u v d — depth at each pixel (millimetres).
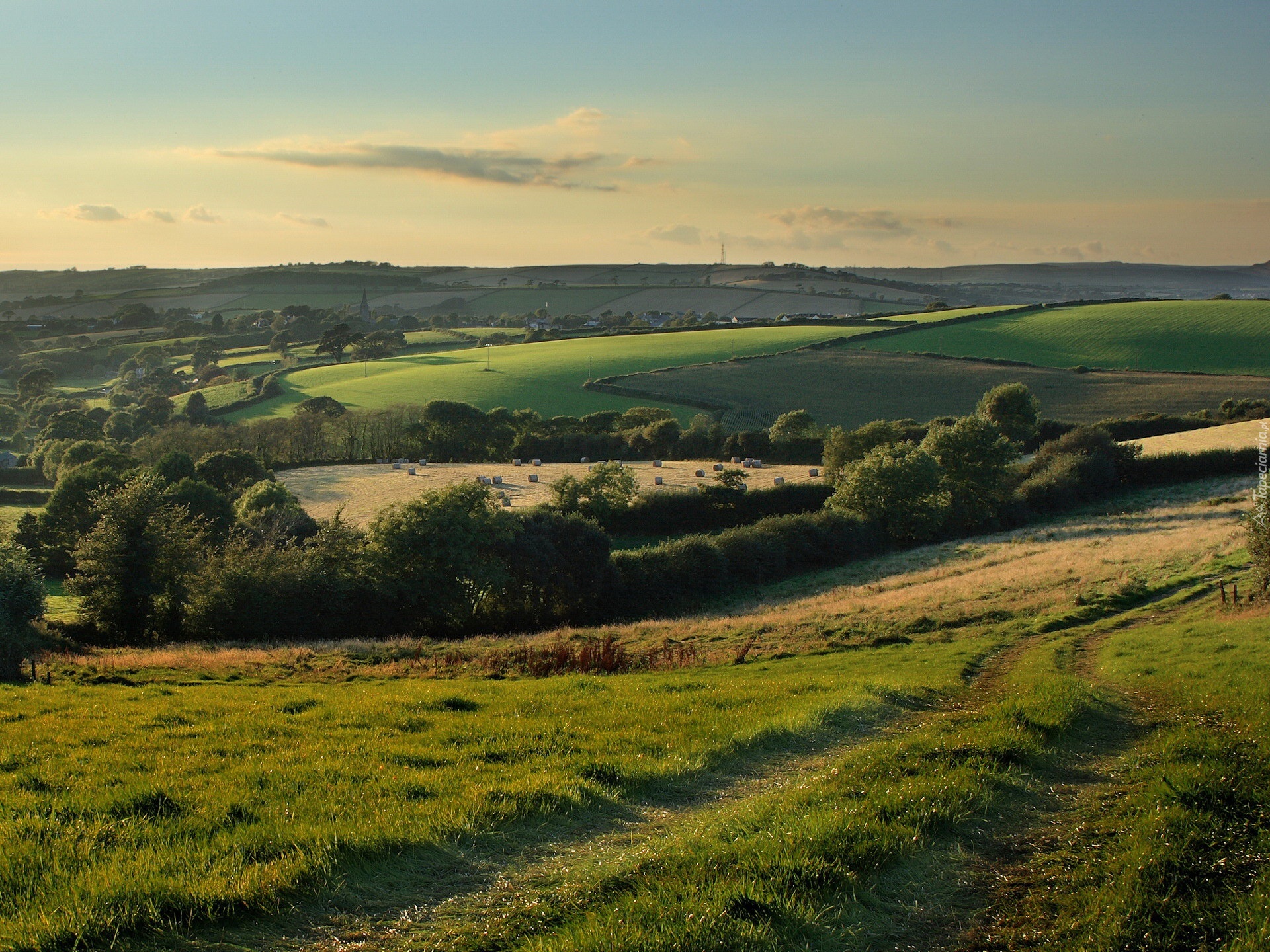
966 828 9602
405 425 112750
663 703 16859
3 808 10062
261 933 7281
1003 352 154375
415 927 7438
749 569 54000
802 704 16141
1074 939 7086
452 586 43750
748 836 8945
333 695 18812
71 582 41656
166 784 11039
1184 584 37531
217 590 40875
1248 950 6617
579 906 7598
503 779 11242
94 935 6973
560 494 69125
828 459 85875
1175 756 11844
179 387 178375
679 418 121875
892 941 7289
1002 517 68500
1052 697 15438
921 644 30000
